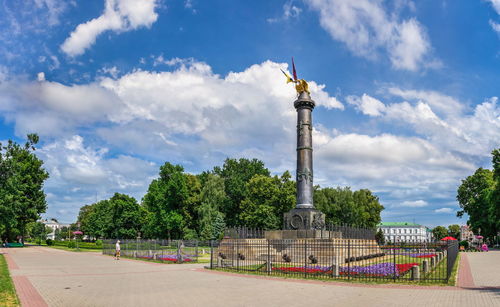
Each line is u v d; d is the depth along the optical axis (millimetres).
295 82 47281
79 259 45906
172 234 95062
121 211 105875
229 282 22406
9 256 51000
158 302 15883
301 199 44844
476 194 95375
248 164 107062
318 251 34531
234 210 99625
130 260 44281
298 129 46344
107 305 15273
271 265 28047
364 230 49969
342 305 15219
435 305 15109
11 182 64562
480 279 24094
